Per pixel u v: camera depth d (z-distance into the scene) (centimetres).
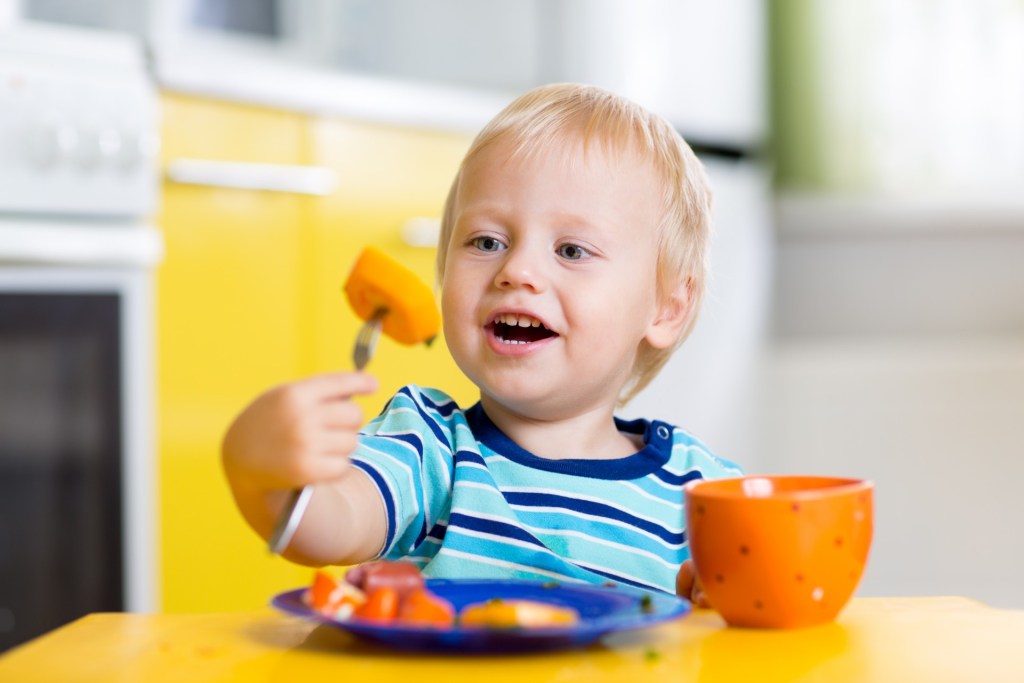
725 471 114
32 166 198
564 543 102
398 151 257
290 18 282
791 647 70
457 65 326
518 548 100
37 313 199
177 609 216
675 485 110
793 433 388
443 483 103
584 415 112
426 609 71
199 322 221
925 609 83
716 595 77
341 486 90
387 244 255
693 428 331
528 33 318
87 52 207
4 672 64
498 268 107
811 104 407
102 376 205
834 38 405
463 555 99
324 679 63
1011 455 376
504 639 67
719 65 341
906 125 404
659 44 321
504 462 106
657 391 312
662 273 116
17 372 197
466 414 113
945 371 380
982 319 413
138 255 207
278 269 234
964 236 412
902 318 416
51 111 200
